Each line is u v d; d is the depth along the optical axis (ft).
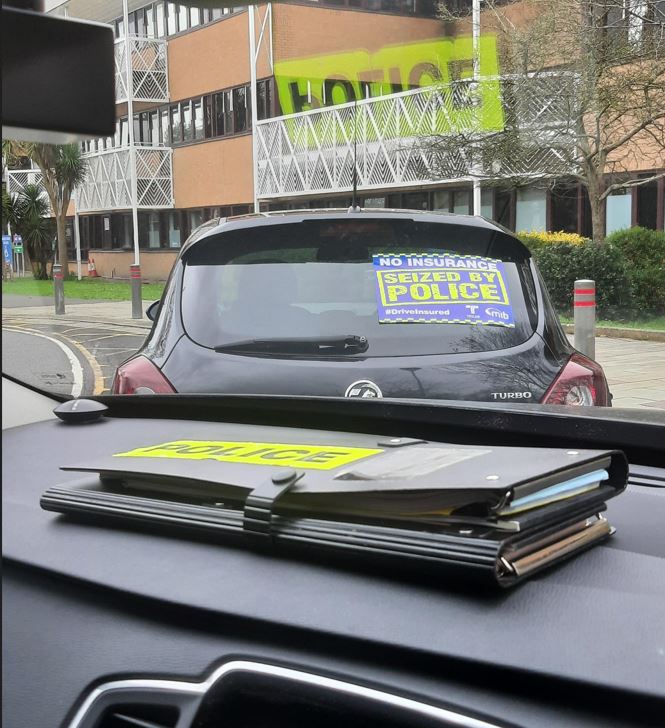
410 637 2.58
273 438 4.47
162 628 2.93
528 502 2.94
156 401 5.86
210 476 3.49
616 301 21.44
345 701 2.53
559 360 9.62
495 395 9.10
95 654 2.93
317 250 9.75
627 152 45.39
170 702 2.74
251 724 2.67
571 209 54.34
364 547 2.92
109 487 3.76
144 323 9.87
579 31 37.55
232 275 9.76
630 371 12.46
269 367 9.26
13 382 5.80
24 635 3.08
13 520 3.69
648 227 49.39
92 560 3.25
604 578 2.88
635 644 2.49
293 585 2.90
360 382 9.07
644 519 3.53
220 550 3.22
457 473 3.05
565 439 4.72
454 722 2.38
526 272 10.12
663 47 35.58
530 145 43.24
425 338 9.29
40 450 4.67
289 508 3.21
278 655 2.69
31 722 2.89
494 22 40.93
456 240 9.85
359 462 3.55
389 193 51.24
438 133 44.93
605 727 2.31
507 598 2.72
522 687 2.42
